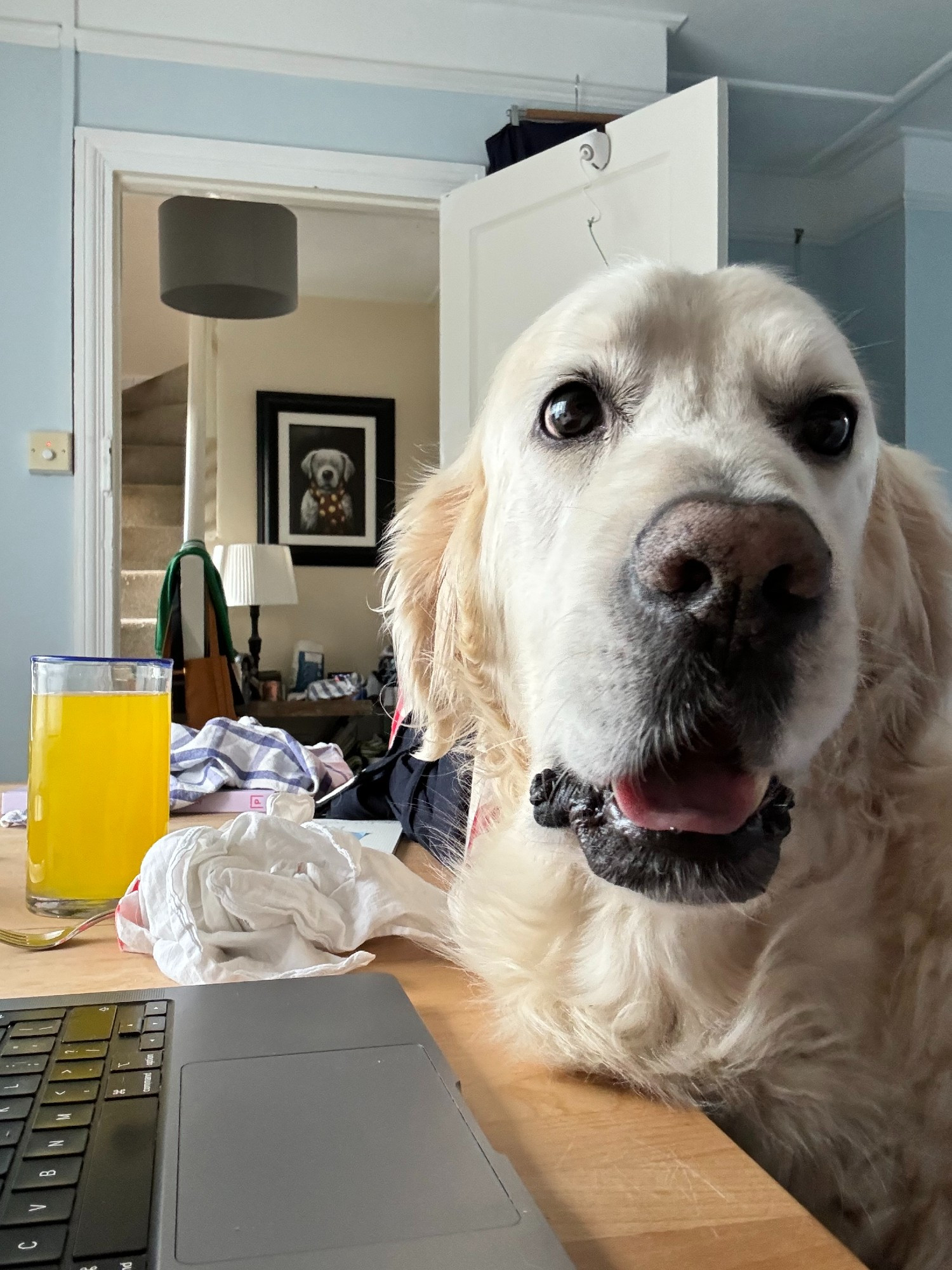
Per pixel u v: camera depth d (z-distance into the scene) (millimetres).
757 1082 633
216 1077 449
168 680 868
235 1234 326
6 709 2697
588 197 2525
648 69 3072
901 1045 642
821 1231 383
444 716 1014
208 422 5180
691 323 750
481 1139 399
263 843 751
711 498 576
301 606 5238
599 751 605
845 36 3148
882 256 4055
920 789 703
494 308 2781
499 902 737
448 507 1039
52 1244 315
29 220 2715
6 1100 419
